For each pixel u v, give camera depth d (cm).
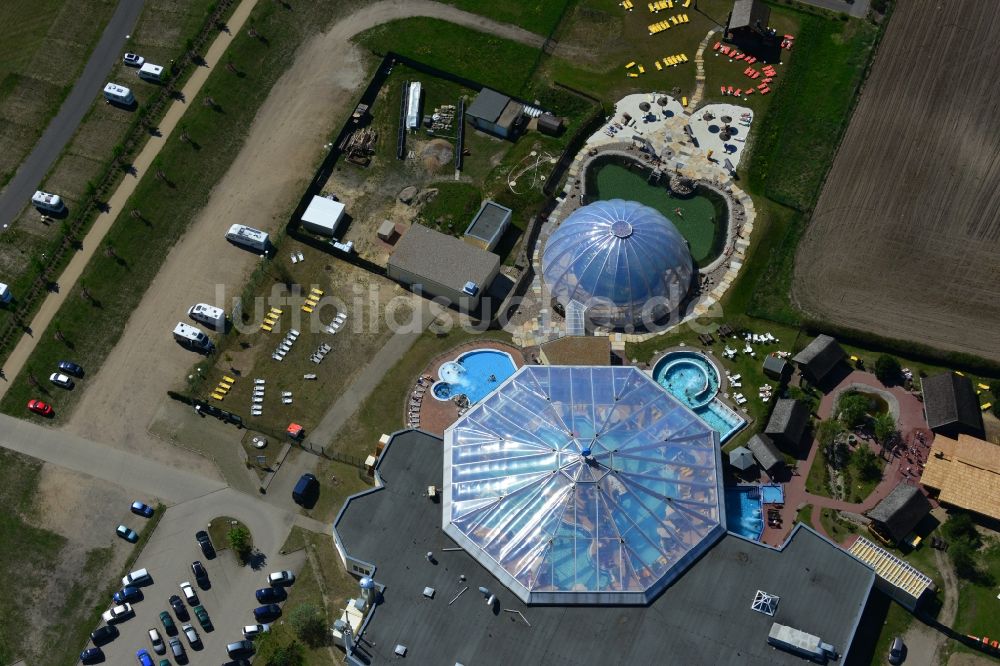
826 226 15650
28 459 13625
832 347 14112
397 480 12694
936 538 12838
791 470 13462
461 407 14038
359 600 11738
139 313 14938
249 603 12469
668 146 16700
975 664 11950
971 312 14750
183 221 15850
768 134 16725
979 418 13712
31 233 15675
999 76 16888
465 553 12100
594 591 11650
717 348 14588
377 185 16288
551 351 13975
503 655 11400
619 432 12675
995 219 15512
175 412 14062
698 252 15588
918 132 16450
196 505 13250
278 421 13975
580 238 14838
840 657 11369
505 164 16500
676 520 12144
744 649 11438
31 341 14650
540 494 12131
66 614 12444
